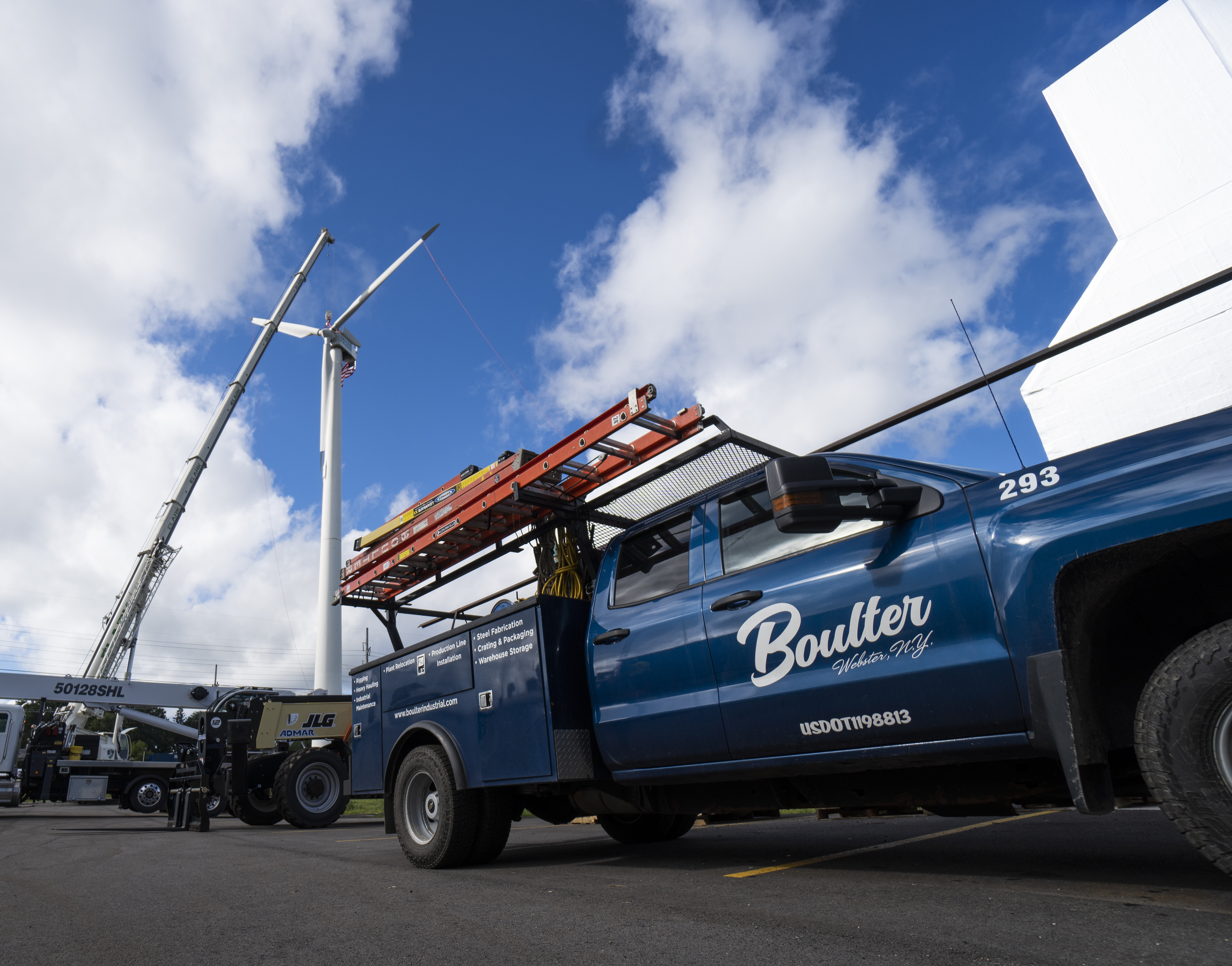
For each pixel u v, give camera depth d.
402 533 5.68
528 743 4.27
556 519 4.91
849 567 3.21
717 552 3.86
